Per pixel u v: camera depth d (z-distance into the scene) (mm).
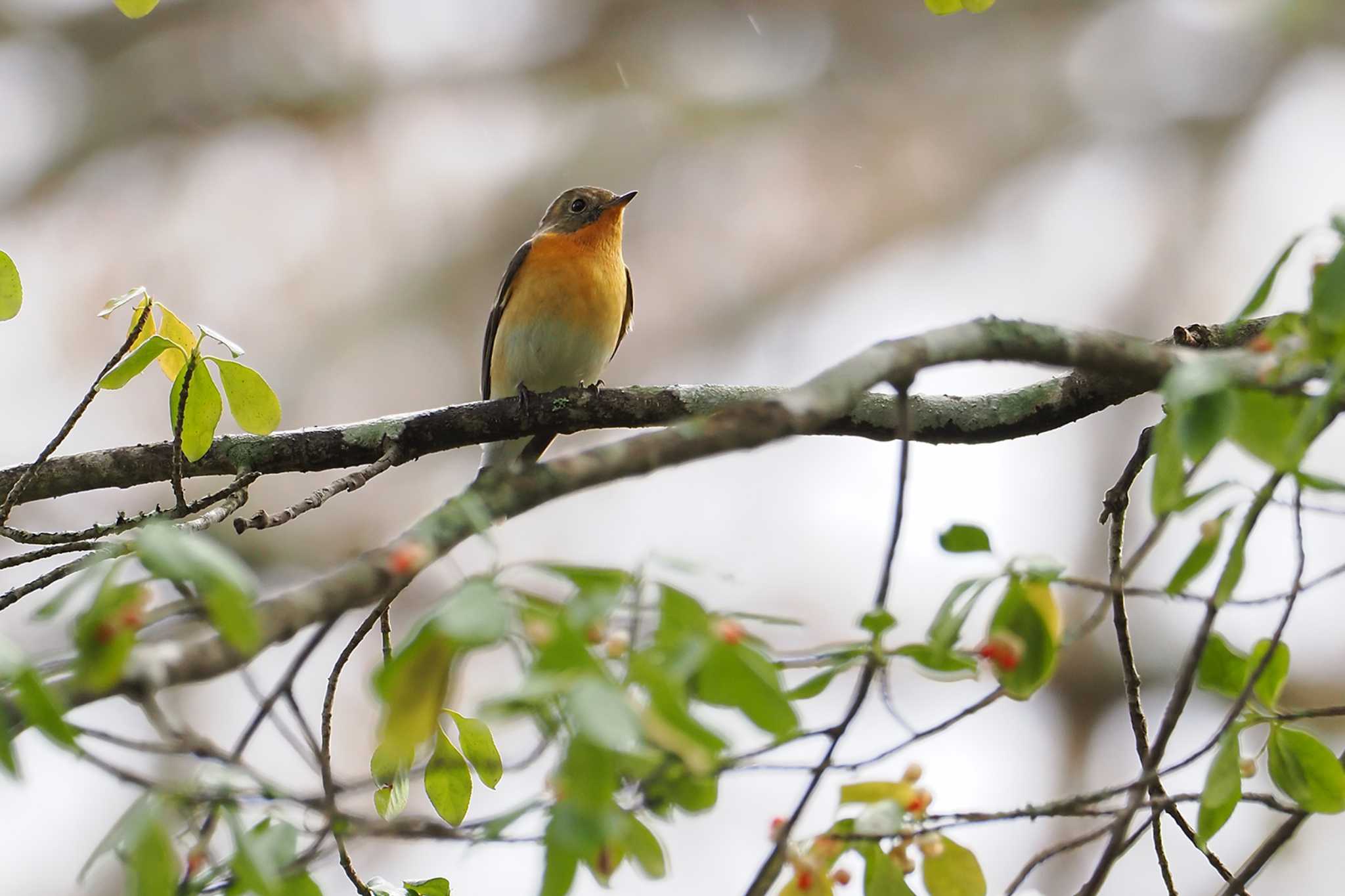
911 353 4652
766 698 3785
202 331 6555
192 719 15070
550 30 22391
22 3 21938
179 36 21797
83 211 20859
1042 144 22266
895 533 4559
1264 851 5562
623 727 3318
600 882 4289
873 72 22594
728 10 22406
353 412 19422
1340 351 4168
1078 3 22828
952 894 5004
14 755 3549
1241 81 22016
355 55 21891
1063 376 8359
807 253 21219
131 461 8047
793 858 4793
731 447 4266
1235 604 5574
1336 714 5340
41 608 3592
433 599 16438
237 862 3781
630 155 21281
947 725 4992
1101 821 15484
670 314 20641
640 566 3898
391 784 5441
